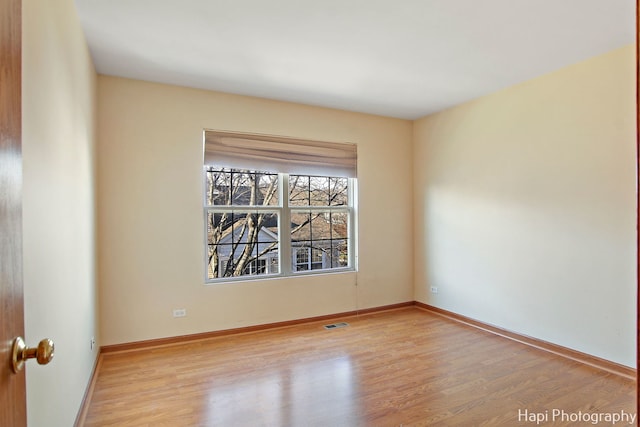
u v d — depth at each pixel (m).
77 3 2.15
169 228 3.48
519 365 2.94
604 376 2.73
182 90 3.54
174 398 2.45
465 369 2.87
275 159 3.99
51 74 1.61
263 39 2.63
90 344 2.65
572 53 2.85
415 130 4.79
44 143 1.50
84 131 2.48
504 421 2.16
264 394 2.50
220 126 3.71
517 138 3.52
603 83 2.85
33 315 1.33
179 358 3.12
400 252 4.77
